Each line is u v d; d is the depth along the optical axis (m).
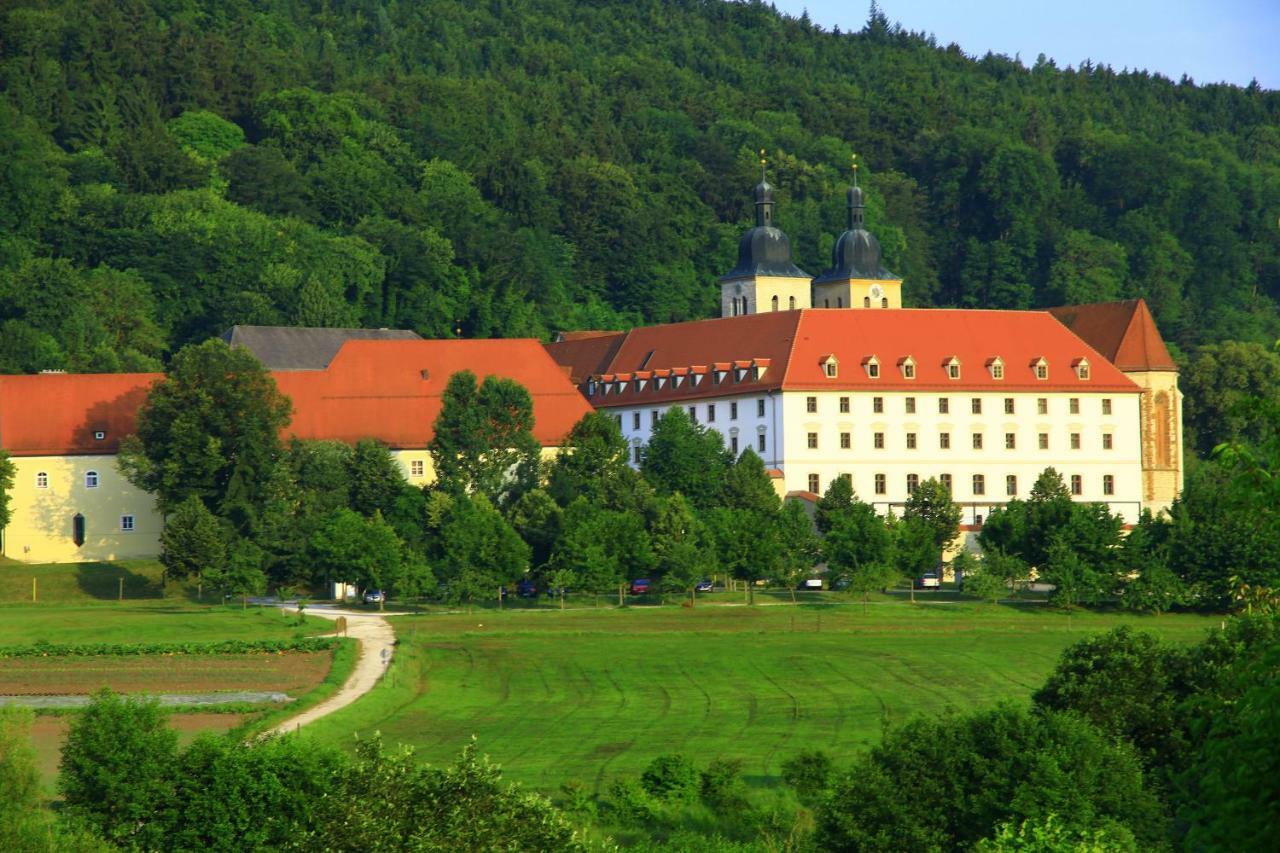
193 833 109.44
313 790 111.50
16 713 114.12
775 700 179.88
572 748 152.50
